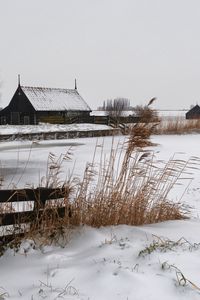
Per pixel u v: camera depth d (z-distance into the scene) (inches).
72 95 1818.4
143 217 198.1
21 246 160.1
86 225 182.1
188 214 260.4
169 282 114.3
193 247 142.6
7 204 180.9
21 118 1716.3
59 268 134.1
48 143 888.9
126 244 149.9
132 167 213.0
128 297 107.8
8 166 499.5
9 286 124.8
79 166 474.0
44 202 176.4
